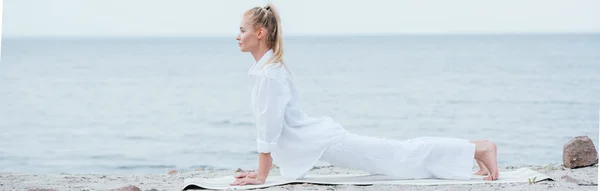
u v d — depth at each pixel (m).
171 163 11.88
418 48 40.28
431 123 17.33
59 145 14.39
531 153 13.07
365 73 29.50
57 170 12.23
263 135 3.81
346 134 3.93
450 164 3.93
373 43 41.16
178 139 14.52
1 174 4.74
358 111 19.55
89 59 34.75
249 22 3.83
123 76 29.30
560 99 19.94
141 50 39.62
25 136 16.00
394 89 23.98
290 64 33.69
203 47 40.94
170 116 18.64
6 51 33.50
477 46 38.44
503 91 22.34
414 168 3.93
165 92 24.16
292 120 3.90
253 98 3.87
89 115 19.44
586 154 4.58
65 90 25.05
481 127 16.28
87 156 12.97
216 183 3.95
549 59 32.12
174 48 40.75
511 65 30.20
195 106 20.59
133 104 21.42
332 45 40.94
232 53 38.34
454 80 25.95
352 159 3.91
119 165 11.96
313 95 22.86
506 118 17.12
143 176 4.70
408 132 16.58
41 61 33.91
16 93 24.44
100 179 4.54
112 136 15.46
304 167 3.93
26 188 4.11
